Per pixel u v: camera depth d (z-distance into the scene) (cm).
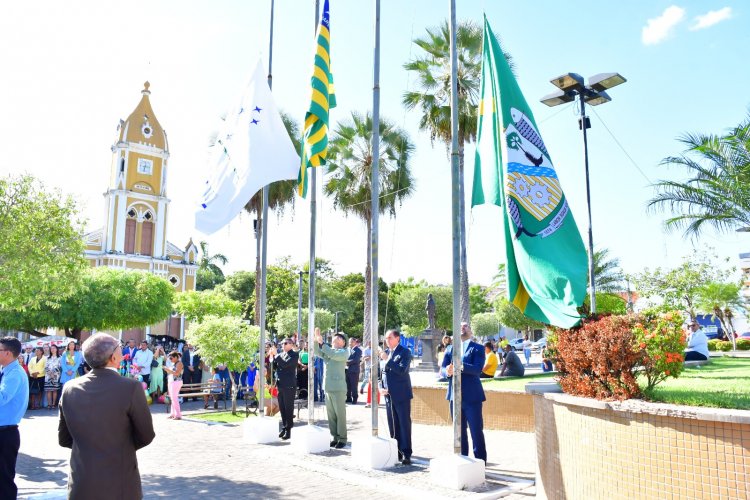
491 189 707
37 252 1167
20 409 561
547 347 621
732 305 3606
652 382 523
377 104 833
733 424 398
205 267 6781
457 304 705
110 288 3297
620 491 470
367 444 776
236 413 1436
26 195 1205
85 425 343
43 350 1697
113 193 4784
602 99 1034
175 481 724
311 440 884
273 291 4666
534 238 658
